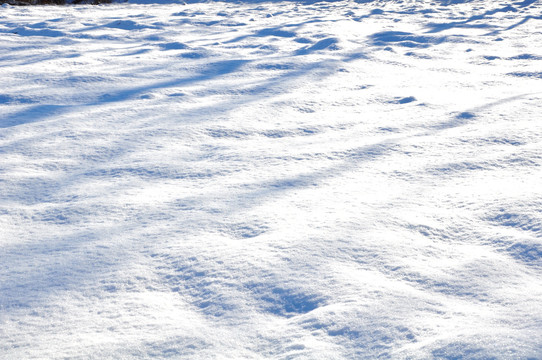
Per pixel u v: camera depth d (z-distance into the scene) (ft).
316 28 30.89
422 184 8.74
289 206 7.85
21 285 5.90
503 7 45.19
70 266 6.29
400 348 4.55
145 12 42.16
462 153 10.20
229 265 6.19
